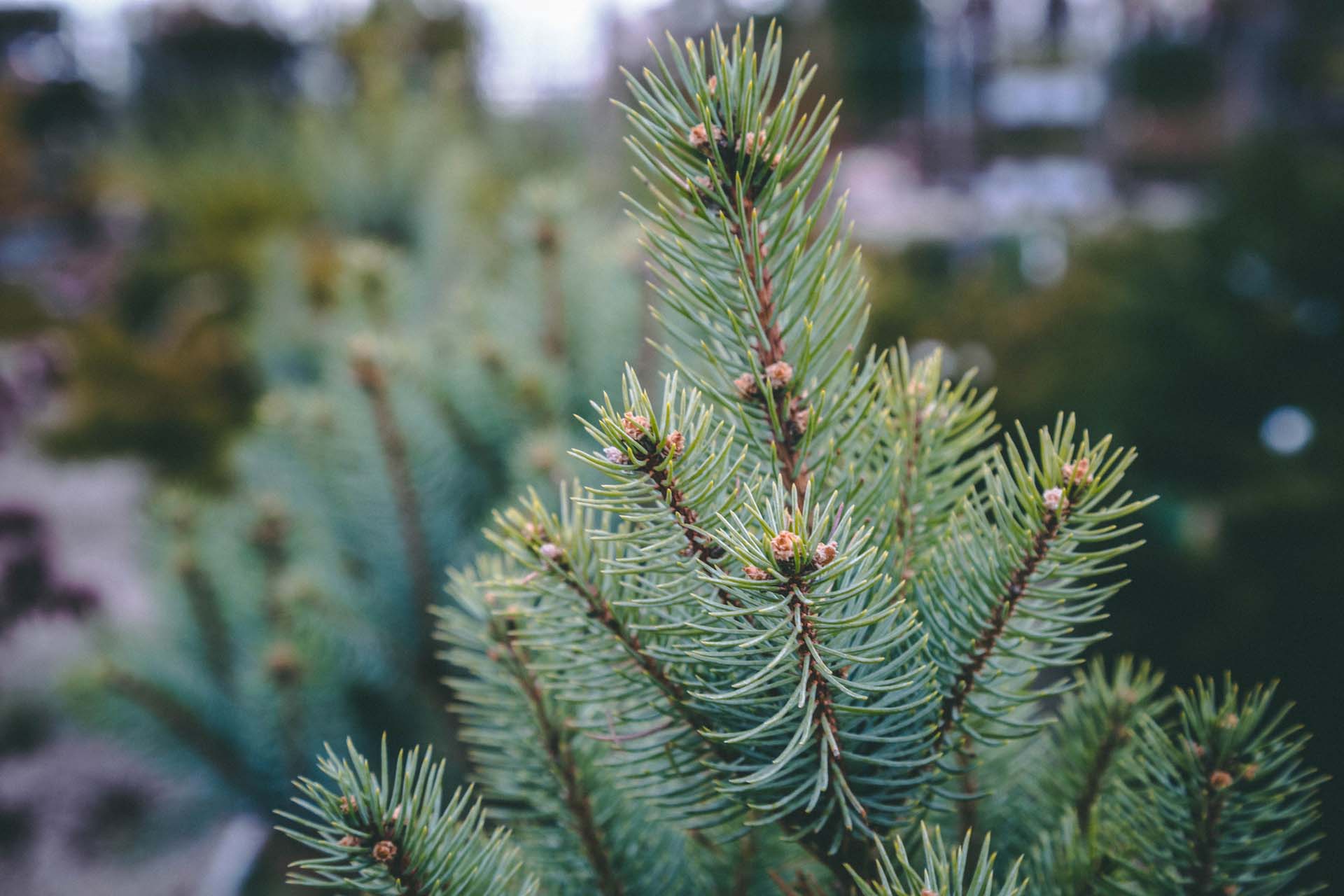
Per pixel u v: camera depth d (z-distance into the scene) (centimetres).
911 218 683
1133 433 180
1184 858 49
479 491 118
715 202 44
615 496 42
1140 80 767
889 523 48
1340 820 90
